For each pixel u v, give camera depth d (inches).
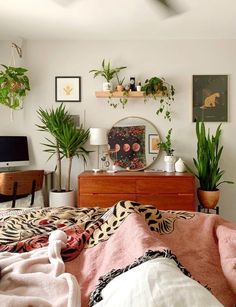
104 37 140.6
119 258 41.0
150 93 136.9
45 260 43.0
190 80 143.0
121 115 145.3
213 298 25.6
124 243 44.6
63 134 131.4
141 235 42.8
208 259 46.2
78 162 146.2
